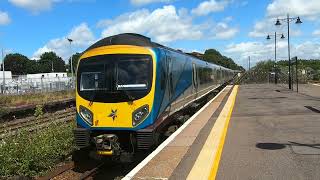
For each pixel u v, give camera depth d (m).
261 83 59.06
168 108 13.76
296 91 34.44
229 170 8.23
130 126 11.77
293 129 13.23
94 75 12.34
